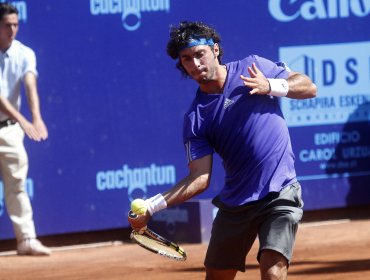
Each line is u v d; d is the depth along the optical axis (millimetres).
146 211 14656
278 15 31734
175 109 30656
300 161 32156
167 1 30375
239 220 15117
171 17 30422
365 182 33094
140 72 30203
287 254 14359
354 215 33875
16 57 26750
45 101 29062
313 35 32188
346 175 32812
